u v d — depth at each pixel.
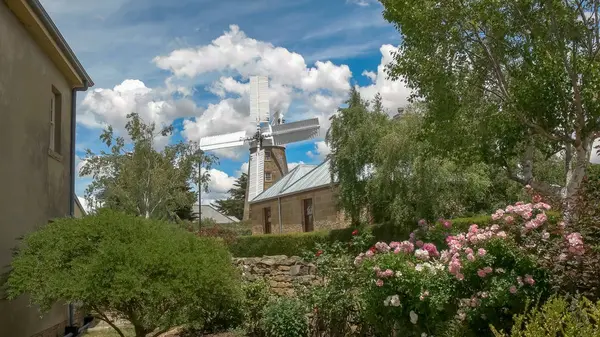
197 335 11.91
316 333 10.27
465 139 13.30
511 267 6.95
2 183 9.39
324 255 10.51
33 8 10.20
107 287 7.98
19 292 8.20
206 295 8.77
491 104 13.01
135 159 27.75
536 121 12.86
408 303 7.77
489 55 12.64
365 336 9.22
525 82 12.55
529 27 12.23
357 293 9.49
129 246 8.40
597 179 7.40
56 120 13.50
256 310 11.90
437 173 19.17
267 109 52.69
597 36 11.73
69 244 8.49
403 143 19.52
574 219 6.70
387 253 8.21
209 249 9.55
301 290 11.10
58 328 12.73
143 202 27.36
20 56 10.45
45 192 12.07
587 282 6.09
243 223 48.00
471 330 6.96
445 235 8.84
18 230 10.19
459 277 7.00
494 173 21.84
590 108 12.16
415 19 12.35
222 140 53.25
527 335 4.07
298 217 32.22
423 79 12.75
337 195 24.00
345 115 22.64
